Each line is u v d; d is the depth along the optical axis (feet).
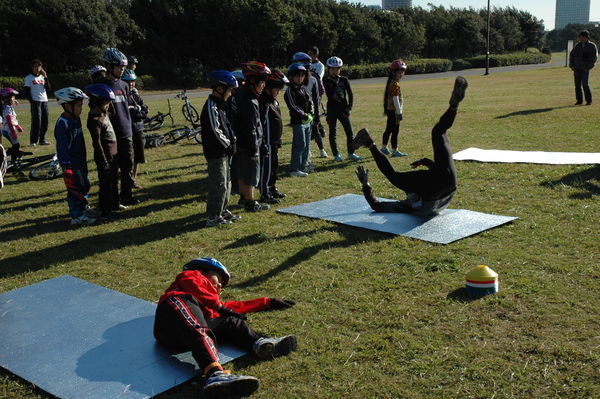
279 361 13.29
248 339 13.51
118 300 16.89
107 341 14.40
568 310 14.98
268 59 161.99
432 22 226.79
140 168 36.94
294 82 31.68
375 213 24.23
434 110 61.00
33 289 17.98
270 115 26.89
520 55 216.33
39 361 13.60
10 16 122.62
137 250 21.59
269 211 25.82
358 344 13.88
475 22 225.56
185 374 12.76
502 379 12.12
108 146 25.52
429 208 23.06
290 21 159.94
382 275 17.88
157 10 147.84
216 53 154.40
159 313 13.21
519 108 57.88
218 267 14.30
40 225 25.48
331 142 35.81
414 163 23.67
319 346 13.85
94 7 130.82
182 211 26.63
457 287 16.69
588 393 11.50
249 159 25.45
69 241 23.03
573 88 79.51
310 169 33.65
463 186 28.32
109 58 26.23
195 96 105.19
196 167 36.91
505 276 17.25
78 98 24.45
